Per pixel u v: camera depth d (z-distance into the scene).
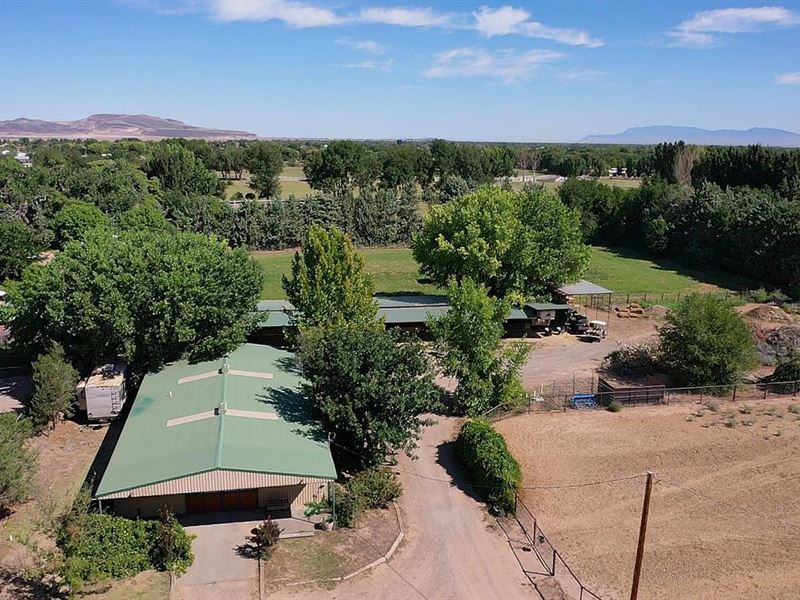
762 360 53.03
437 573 26.86
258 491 30.58
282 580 25.83
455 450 37.66
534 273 62.31
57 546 26.17
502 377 42.22
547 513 31.67
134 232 46.66
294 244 103.19
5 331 55.28
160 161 134.50
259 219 100.88
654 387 44.97
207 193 137.88
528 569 27.31
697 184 115.19
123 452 30.08
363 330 36.03
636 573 23.20
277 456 29.50
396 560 27.64
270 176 153.38
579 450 37.81
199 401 34.59
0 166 115.12
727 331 46.69
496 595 25.56
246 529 29.09
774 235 78.88
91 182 103.62
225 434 30.39
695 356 46.34
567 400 44.12
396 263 92.50
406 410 33.38
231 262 43.34
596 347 57.25
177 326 39.06
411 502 32.47
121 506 29.11
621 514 31.58
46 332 40.81
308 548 28.02
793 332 56.53
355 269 43.75
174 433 31.20
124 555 25.84
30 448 34.97
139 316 39.41
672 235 98.75
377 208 106.50
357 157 166.38
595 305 70.88
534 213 63.12
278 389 37.69
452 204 65.56
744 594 25.75
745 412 42.97
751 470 35.72
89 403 37.31
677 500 32.81
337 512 30.16
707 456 37.19
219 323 42.16
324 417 34.38
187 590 24.95
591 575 26.95
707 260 91.69
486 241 60.53
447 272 63.25
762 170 114.06
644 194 107.75
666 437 39.44
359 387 32.88
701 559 28.06
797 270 74.31
